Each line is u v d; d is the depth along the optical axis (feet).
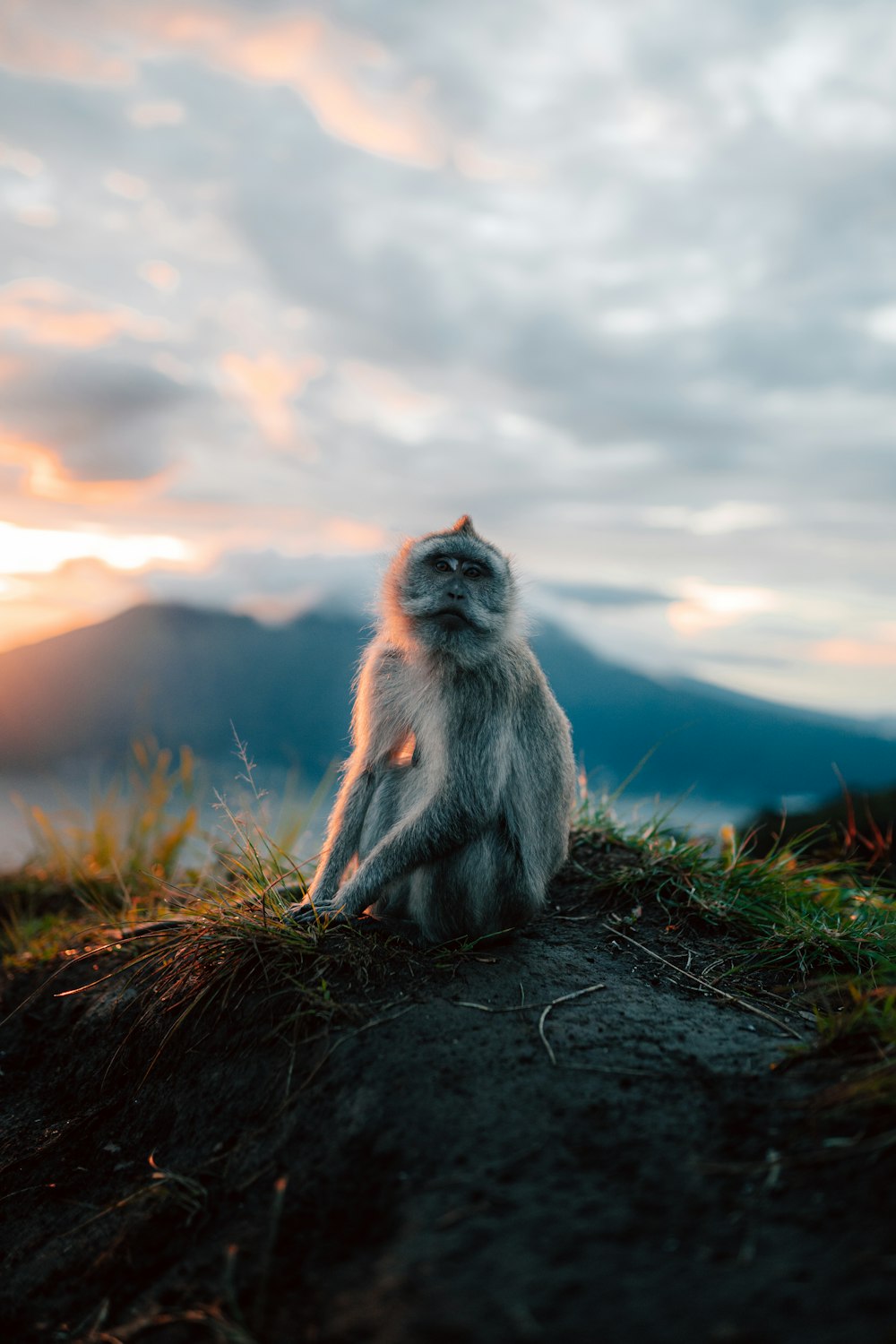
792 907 3.96
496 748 3.67
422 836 3.55
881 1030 2.68
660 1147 2.41
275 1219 2.49
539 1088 2.70
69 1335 2.49
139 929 4.20
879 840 4.83
